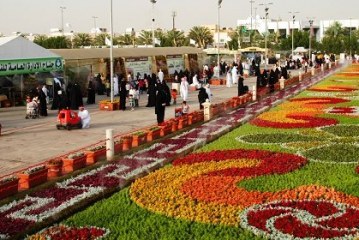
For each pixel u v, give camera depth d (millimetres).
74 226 11727
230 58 84500
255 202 12961
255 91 35875
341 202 12789
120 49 46250
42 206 12992
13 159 18531
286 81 45594
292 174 15648
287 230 10977
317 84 46156
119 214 12430
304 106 30891
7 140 22062
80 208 13086
